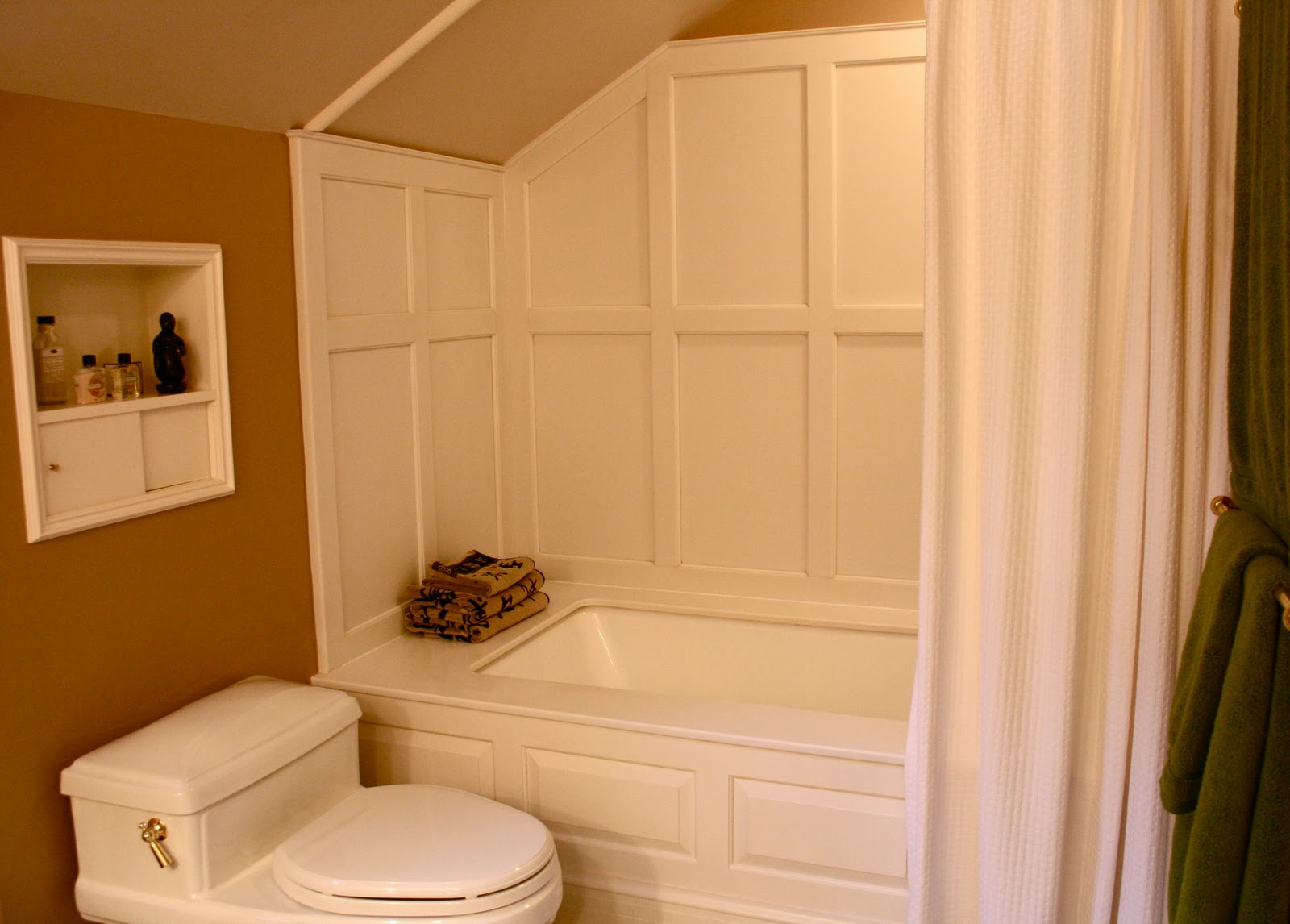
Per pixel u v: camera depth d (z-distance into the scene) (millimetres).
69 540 1892
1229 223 1437
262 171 2309
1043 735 1667
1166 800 1275
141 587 2041
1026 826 1692
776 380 2992
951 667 1796
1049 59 1617
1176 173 1470
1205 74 1434
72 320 1994
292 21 1980
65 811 1908
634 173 3047
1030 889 1692
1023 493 1663
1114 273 1639
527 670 2826
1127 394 1569
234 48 1970
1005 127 1636
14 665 1807
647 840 2305
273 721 2012
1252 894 1120
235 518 2268
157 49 1860
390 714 2467
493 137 2963
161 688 2094
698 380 3062
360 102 2404
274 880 1870
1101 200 1594
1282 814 1103
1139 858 1524
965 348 1756
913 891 1814
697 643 3043
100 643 1960
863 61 2777
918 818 1794
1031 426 1659
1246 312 1307
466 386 3057
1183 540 1515
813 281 2891
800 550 3047
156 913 1821
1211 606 1232
